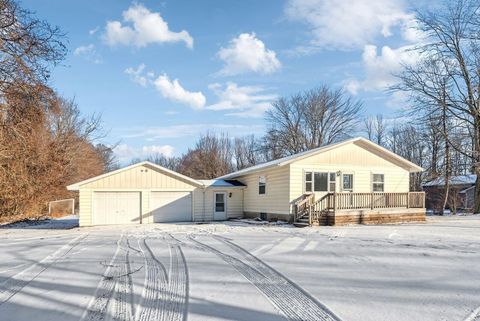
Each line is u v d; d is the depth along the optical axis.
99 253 9.85
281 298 5.60
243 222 21.50
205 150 54.50
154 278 6.88
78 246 11.34
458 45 25.36
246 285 6.34
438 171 30.09
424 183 37.03
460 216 24.34
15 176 24.20
